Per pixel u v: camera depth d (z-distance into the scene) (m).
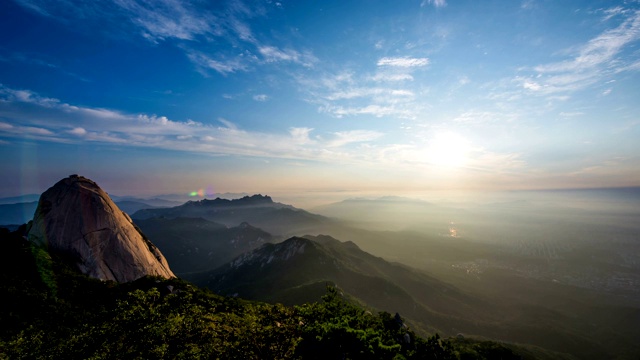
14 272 68.19
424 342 52.19
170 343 28.25
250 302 83.19
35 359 27.52
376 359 28.45
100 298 66.62
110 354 26.06
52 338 32.78
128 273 101.81
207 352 27.89
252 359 28.33
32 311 53.41
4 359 27.53
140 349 26.69
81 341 28.11
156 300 36.88
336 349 28.94
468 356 90.44
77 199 107.50
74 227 100.94
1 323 47.22
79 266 93.06
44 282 67.56
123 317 29.78
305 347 30.16
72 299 63.22
